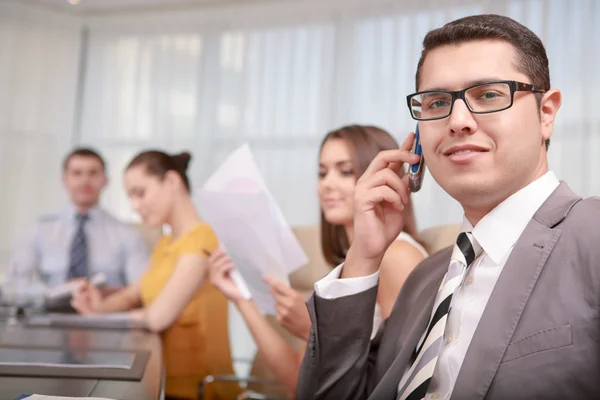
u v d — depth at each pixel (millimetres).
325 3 4621
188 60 4906
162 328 2035
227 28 4844
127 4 4949
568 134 3814
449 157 841
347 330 1020
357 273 1039
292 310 1502
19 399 860
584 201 835
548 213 830
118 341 1637
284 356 1651
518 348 769
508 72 830
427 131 863
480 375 776
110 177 4930
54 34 4938
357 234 1035
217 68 4840
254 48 4777
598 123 3754
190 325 2092
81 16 5031
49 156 4855
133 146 4938
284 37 4723
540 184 855
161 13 4969
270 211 1472
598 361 729
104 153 4965
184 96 4895
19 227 4715
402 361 927
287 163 4633
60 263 3111
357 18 4523
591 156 3754
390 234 1038
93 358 1300
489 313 800
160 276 2244
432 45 878
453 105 832
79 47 5008
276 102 4699
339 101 4531
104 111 4996
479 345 790
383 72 4434
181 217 2311
